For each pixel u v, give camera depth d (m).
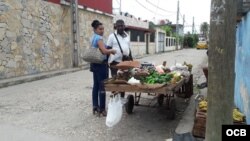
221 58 2.88
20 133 5.69
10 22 12.57
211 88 2.97
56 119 6.68
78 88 10.66
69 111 7.36
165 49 44.00
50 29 15.62
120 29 7.23
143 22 34.75
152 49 37.41
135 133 5.78
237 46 7.19
